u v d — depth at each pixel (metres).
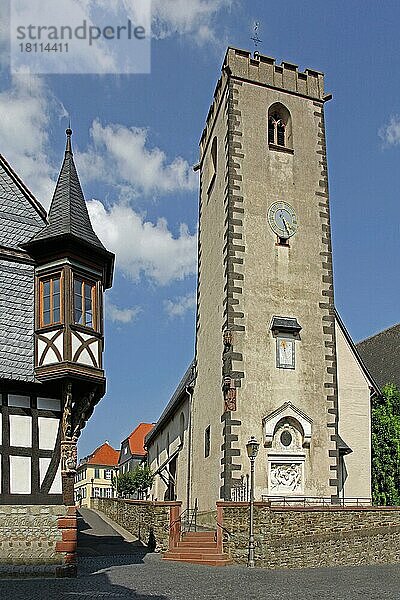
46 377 20.81
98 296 22.36
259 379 29.95
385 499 33.03
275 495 28.75
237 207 31.91
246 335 30.34
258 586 19.00
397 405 34.81
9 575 19.53
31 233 22.47
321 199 33.44
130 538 32.72
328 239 32.94
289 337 30.92
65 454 20.81
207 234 36.25
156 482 54.03
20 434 20.52
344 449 31.62
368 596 17.23
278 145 33.59
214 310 33.00
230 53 33.88
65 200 22.78
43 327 21.38
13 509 19.97
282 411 29.69
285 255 32.06
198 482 33.78
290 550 24.89
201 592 17.66
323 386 30.86
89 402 21.73
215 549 25.31
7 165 22.81
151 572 21.78
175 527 27.36
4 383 20.44
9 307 21.19
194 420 36.12
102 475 116.44
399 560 26.78
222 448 29.22
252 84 33.84
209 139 37.66
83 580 19.47
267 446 29.16
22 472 20.33
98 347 21.91
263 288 31.27
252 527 24.52
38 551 19.98
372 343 46.78
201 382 34.84
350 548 25.92
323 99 35.00
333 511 25.92
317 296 31.98
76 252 21.83
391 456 33.62
